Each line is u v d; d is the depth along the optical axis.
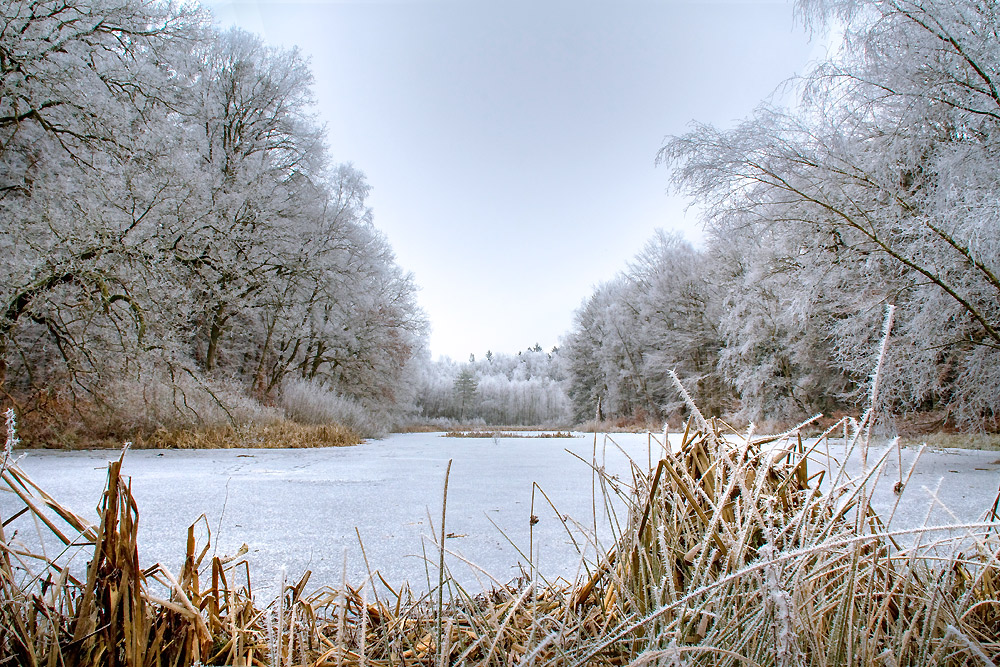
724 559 0.94
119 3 9.68
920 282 6.68
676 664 0.66
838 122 7.73
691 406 1.13
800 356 15.09
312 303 18.50
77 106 8.86
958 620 0.89
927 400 9.00
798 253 8.71
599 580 1.18
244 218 14.00
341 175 20.88
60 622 0.93
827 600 0.96
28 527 2.58
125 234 8.38
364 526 2.71
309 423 13.61
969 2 6.29
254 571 1.90
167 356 8.79
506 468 5.89
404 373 26.64
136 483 4.41
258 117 17.31
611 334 30.36
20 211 8.01
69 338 8.55
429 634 1.05
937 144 6.83
